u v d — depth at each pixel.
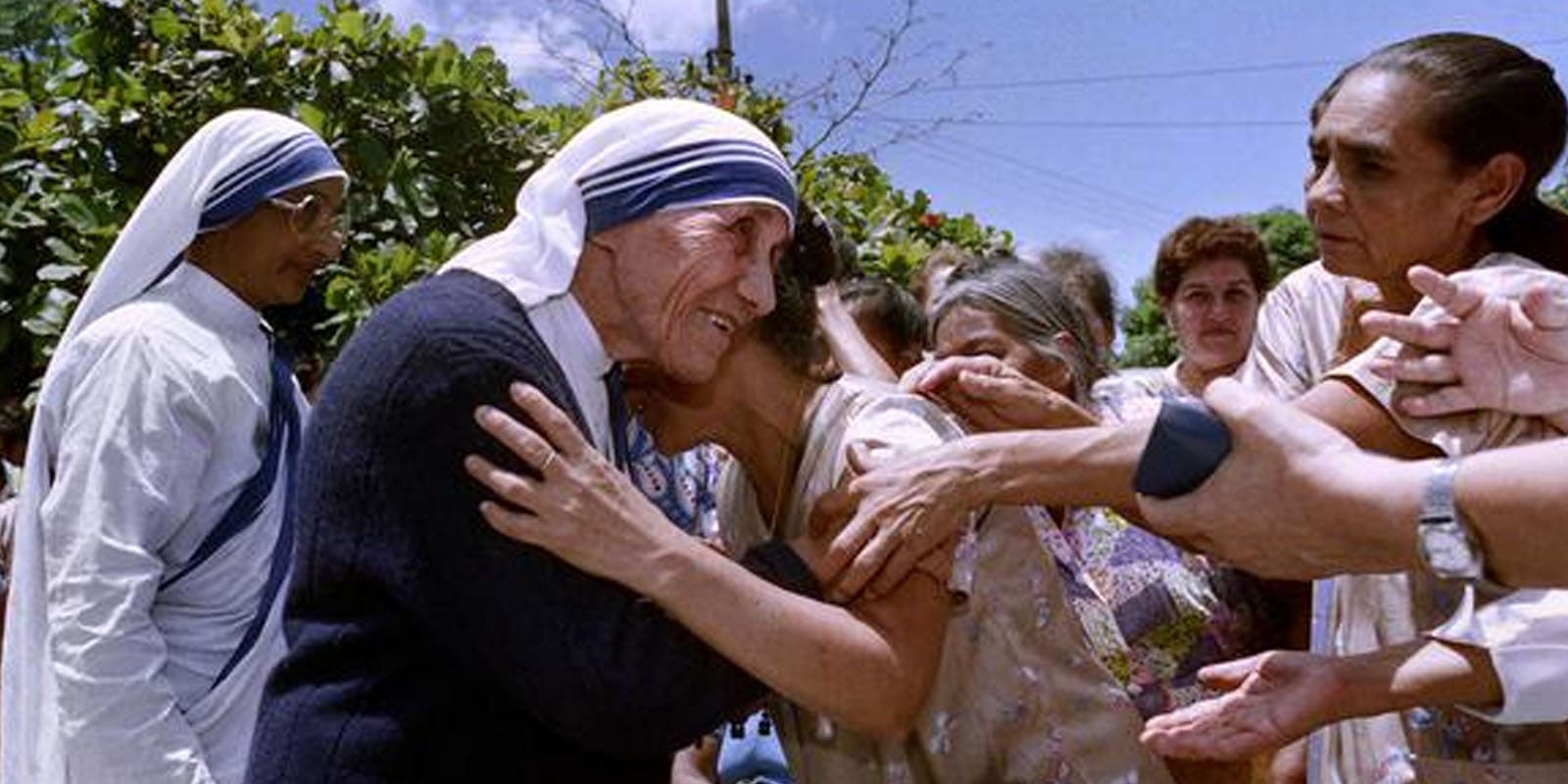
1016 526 2.02
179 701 2.86
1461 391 1.58
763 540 2.10
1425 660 1.62
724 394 1.99
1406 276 1.86
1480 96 1.77
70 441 2.80
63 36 4.53
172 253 3.01
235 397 2.93
